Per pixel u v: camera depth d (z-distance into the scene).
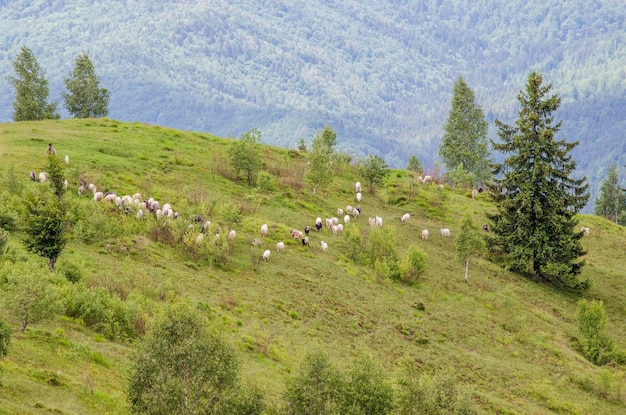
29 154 76.56
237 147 87.25
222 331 48.94
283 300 59.34
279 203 83.19
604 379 58.00
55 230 50.44
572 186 83.12
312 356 36.34
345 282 66.31
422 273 72.69
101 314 45.69
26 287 40.56
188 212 71.00
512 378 57.09
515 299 72.75
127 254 58.66
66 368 37.69
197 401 31.33
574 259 81.19
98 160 79.62
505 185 84.50
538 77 83.94
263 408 33.75
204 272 60.31
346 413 34.97
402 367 50.44
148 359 32.31
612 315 75.81
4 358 36.12
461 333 62.56
